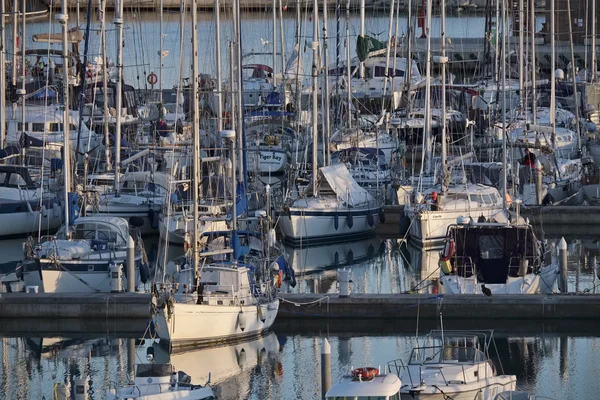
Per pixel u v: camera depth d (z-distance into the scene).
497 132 173.88
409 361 77.62
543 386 84.31
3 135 159.12
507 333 98.81
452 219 137.88
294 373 88.12
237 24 128.12
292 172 151.75
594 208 148.00
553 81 170.12
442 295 101.62
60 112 169.88
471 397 73.44
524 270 105.44
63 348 96.12
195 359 92.00
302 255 135.25
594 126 194.25
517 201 127.94
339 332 100.00
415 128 186.62
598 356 91.75
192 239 100.69
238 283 96.75
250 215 133.88
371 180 158.12
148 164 156.50
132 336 99.62
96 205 136.25
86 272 109.88
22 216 140.75
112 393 75.00
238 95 124.62
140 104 194.75
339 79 187.75
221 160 126.31
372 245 141.50
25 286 110.69
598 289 112.50
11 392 84.75
